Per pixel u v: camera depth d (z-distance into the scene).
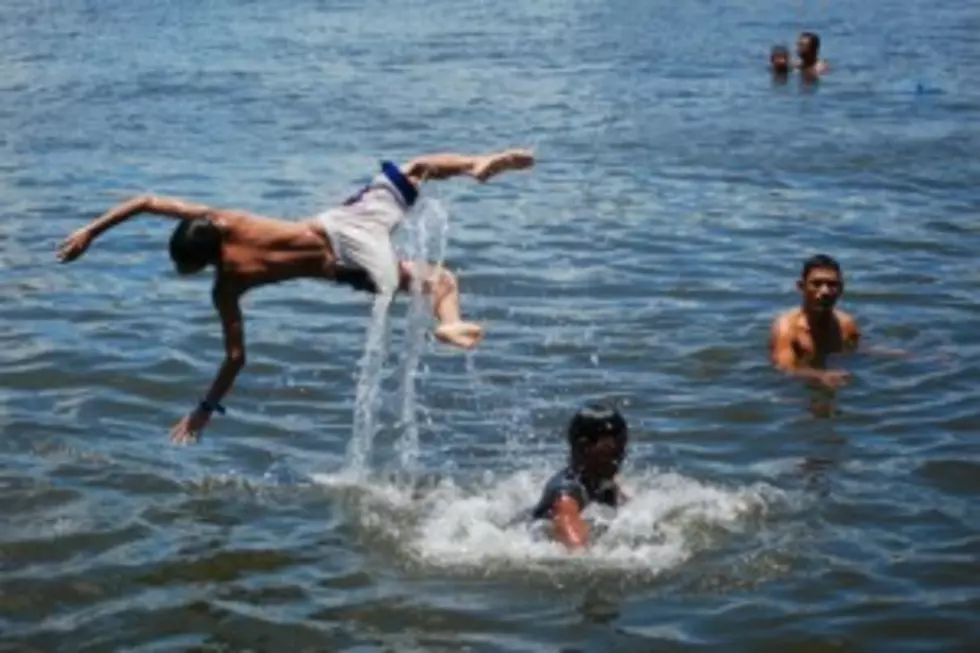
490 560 9.51
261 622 8.80
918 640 8.53
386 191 9.96
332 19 44.84
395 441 11.58
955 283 15.86
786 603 8.94
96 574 9.38
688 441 11.52
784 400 12.42
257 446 11.45
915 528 9.93
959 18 44.50
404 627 8.73
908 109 27.81
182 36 40.47
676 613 8.84
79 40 39.59
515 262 16.67
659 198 19.98
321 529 10.03
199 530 10.01
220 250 9.66
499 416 12.11
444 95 29.31
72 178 21.27
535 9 47.78
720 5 48.78
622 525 9.89
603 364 13.34
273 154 23.12
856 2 49.41
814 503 10.31
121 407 12.23
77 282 15.88
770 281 15.99
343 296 15.27
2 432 11.61
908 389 12.63
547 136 24.67
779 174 21.59
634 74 32.44
